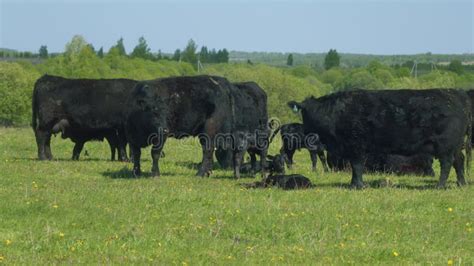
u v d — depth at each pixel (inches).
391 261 426.6
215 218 522.6
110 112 930.1
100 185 684.7
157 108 764.6
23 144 1152.8
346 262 421.1
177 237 472.1
